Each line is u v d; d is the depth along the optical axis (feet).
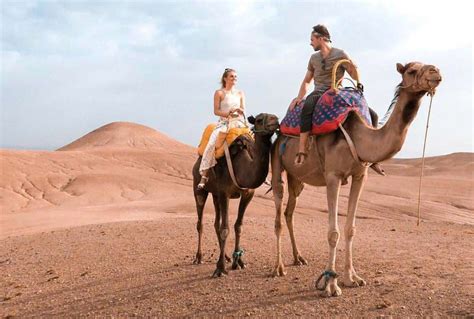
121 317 23.49
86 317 23.99
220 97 30.66
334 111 23.56
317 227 49.70
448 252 32.37
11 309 26.43
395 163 271.90
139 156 195.31
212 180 30.63
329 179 23.72
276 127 27.43
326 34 25.75
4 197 130.62
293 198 29.84
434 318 19.81
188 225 49.14
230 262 32.71
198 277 28.78
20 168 159.43
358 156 23.04
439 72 20.35
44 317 24.70
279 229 27.86
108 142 383.04
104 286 28.76
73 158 184.14
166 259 34.45
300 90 26.91
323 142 24.12
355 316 20.67
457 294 21.98
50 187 141.90
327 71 25.58
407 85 20.99
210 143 29.96
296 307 22.12
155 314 23.30
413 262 29.17
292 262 31.14
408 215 90.38
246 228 46.47
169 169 180.65
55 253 39.63
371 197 109.09
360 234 43.57
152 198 128.57
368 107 24.91
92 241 43.16
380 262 29.66
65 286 29.71
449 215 90.99
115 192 135.13
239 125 30.25
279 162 27.78
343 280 24.71
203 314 22.62
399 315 20.36
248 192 30.22
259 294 24.34
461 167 214.07
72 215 87.35
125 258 35.58
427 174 206.80
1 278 33.22
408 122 21.50
